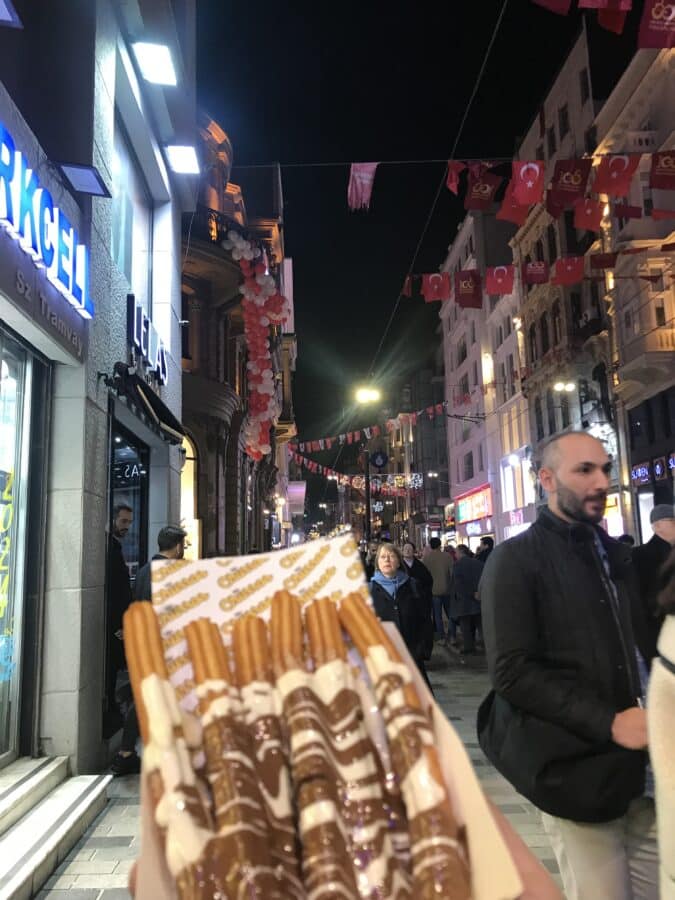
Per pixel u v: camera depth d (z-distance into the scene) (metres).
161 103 7.64
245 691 0.91
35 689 4.65
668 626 1.50
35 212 4.11
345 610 0.99
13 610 4.61
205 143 17.98
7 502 4.55
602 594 2.07
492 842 0.85
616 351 21.20
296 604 0.99
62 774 4.54
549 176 26.95
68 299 4.82
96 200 5.66
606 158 7.94
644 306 19.02
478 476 36.72
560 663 2.01
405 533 59.66
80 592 4.84
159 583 1.00
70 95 5.23
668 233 18.84
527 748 1.94
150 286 8.78
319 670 0.93
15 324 4.20
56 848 3.58
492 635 2.02
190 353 15.73
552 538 2.13
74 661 4.76
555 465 2.15
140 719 0.88
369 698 0.94
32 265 4.17
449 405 43.72
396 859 0.83
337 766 0.87
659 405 19.34
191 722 0.89
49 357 4.94
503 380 33.06
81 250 5.05
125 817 4.27
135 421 6.93
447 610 12.20
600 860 1.90
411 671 0.95
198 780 0.85
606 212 21.17
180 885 0.77
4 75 5.03
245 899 0.74
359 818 0.83
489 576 2.12
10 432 4.59
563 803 1.88
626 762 1.88
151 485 8.57
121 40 6.45
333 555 1.04
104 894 3.28
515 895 0.82
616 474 21.83
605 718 1.80
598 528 2.21
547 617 2.04
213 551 15.54
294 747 0.86
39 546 4.79
